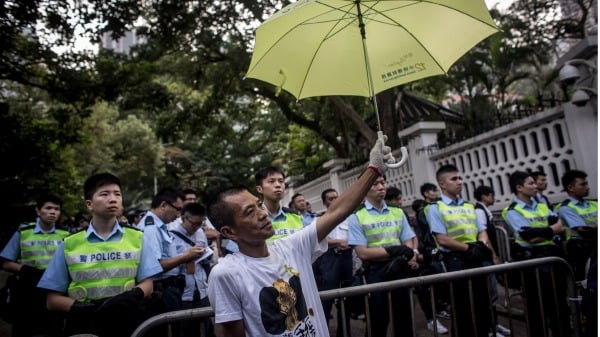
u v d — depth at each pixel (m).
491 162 6.61
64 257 2.66
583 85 5.34
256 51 2.01
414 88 12.82
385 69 2.18
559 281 3.23
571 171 4.33
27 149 9.36
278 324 1.70
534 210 4.09
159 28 11.20
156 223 3.81
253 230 1.81
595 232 4.02
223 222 1.86
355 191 1.98
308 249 2.00
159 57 12.69
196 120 14.91
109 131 21.12
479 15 1.94
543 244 3.84
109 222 2.82
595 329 2.48
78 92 10.05
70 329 2.45
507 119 6.40
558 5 11.65
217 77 13.93
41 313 3.46
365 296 2.46
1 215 7.77
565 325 3.22
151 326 2.06
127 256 2.78
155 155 23.50
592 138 4.94
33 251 4.49
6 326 5.81
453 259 3.75
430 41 2.12
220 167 25.89
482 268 2.78
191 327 3.34
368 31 2.18
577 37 11.95
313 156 16.89
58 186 13.38
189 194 5.21
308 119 15.70
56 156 11.22
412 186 8.66
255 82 12.77
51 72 10.34
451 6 1.96
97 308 2.46
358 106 13.24
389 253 3.51
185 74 14.59
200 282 4.07
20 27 8.45
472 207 4.18
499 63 9.71
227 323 1.68
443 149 7.56
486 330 3.44
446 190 4.13
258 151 27.31
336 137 15.12
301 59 2.15
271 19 1.95
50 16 8.69
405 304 3.41
